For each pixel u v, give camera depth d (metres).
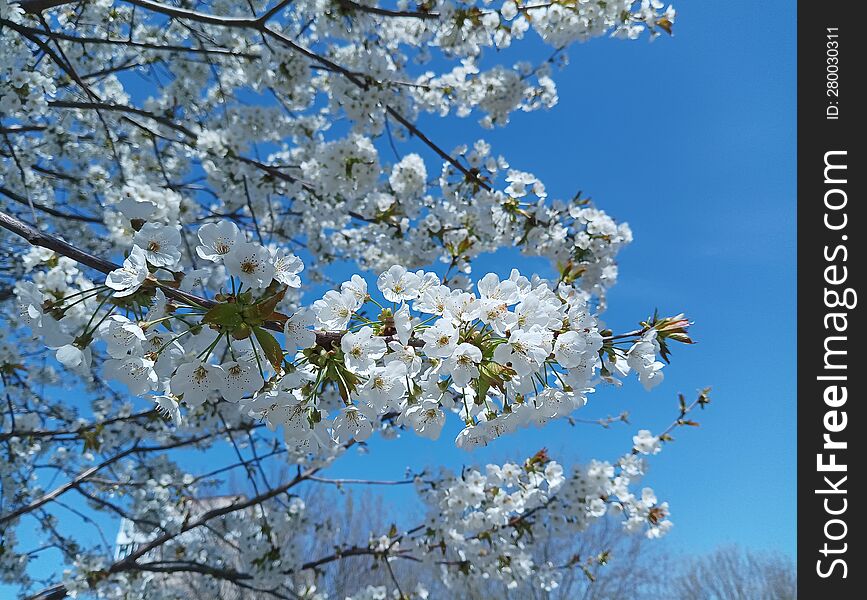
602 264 5.50
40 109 4.66
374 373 1.70
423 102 6.16
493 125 6.31
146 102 6.73
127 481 6.87
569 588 13.51
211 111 6.84
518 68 6.19
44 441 6.22
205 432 6.60
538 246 5.48
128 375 1.66
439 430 1.80
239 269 1.62
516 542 5.82
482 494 5.46
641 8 4.82
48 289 3.12
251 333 1.61
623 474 5.69
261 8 6.08
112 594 5.88
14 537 6.03
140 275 1.60
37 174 6.50
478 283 1.77
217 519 6.71
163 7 3.96
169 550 6.65
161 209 4.37
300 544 6.25
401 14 4.88
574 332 1.81
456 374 1.69
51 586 5.70
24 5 3.69
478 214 5.62
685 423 5.63
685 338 2.09
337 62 6.44
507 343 1.72
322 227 7.33
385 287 1.82
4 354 5.15
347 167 5.56
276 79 5.77
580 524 5.59
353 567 12.84
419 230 5.85
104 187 6.42
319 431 1.75
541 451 5.40
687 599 21.84
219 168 5.86
